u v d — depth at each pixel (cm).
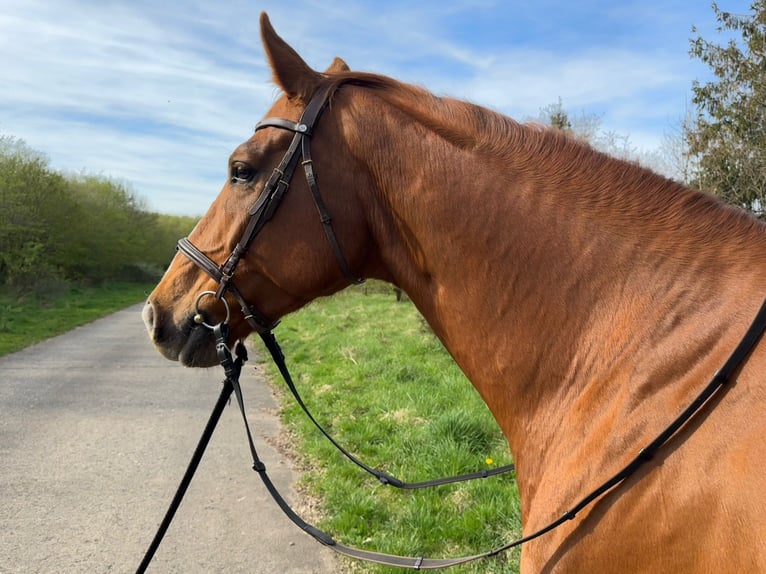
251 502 422
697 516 102
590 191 137
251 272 162
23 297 2120
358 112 155
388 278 170
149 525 384
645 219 132
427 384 725
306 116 155
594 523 118
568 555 121
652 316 124
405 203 151
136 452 530
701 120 785
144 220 4331
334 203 155
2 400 712
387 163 152
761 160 719
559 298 136
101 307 2330
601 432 123
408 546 343
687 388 114
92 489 442
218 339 165
